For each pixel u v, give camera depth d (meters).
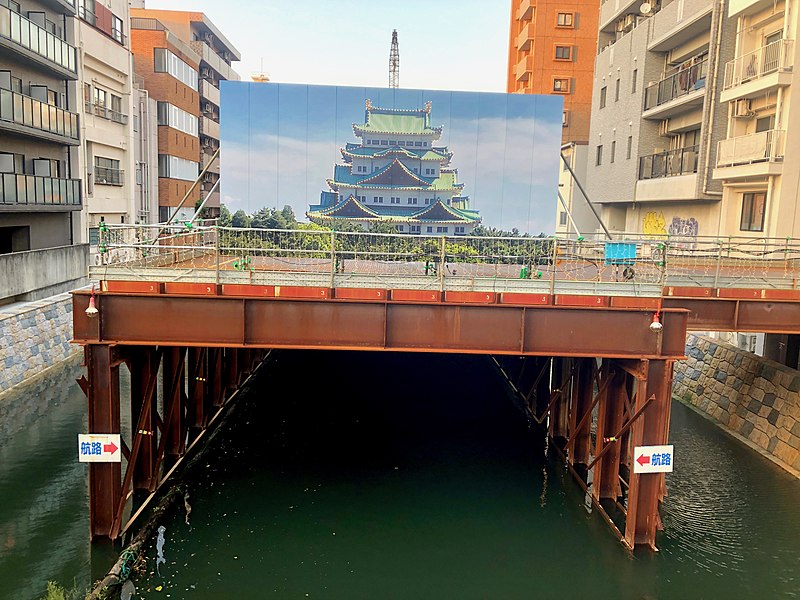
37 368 19.45
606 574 10.58
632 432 11.25
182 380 13.85
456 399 20.72
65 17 25.77
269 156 15.58
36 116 22.30
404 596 9.88
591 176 34.69
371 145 15.73
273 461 14.95
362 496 13.24
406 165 15.78
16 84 22.70
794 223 19.31
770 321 12.42
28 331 19.22
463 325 10.39
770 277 13.73
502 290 10.44
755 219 21.34
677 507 12.70
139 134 38.28
